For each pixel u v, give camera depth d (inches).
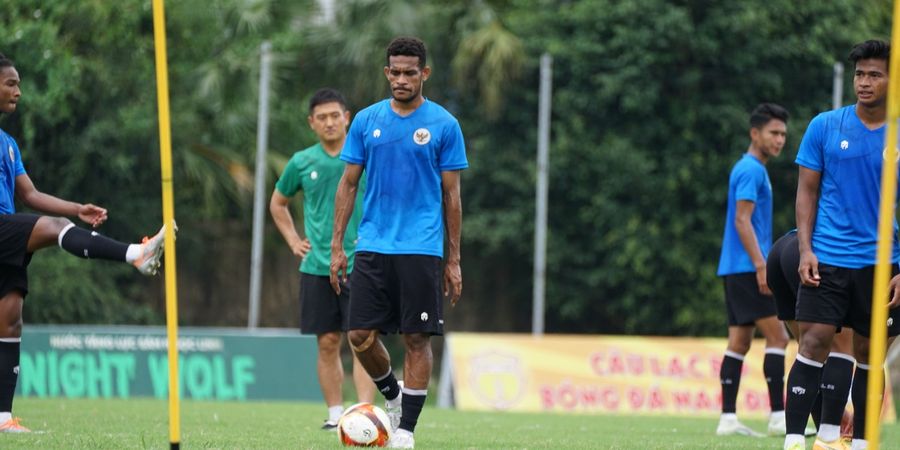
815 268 960.9
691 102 3304.6
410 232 982.4
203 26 3294.8
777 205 3304.6
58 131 3021.7
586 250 3415.4
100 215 1098.1
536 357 2381.9
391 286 991.0
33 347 2206.0
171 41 3245.6
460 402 2321.6
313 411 1726.1
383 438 986.1
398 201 984.9
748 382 2363.4
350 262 1347.2
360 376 1346.0
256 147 3243.1
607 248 3346.5
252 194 3309.5
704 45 3230.8
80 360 2225.6
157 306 3341.5
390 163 984.3
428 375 997.2
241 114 3238.2
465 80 3341.5
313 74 3472.0
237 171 3193.9
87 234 995.9
